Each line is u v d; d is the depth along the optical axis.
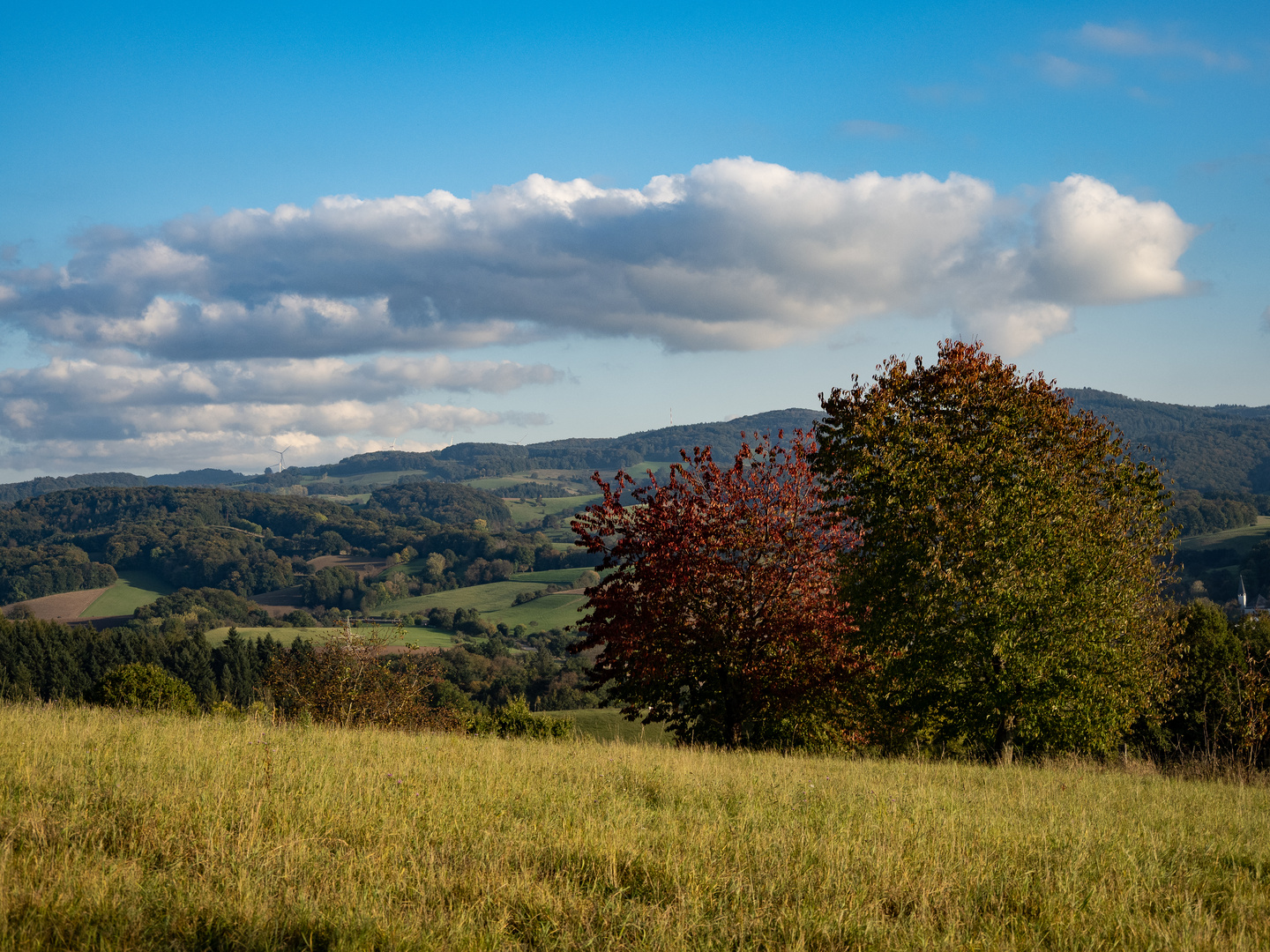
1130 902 5.04
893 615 18.31
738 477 18.86
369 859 4.84
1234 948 4.35
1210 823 7.91
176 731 9.37
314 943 3.80
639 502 18.81
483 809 6.39
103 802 5.71
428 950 3.71
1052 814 7.79
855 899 4.65
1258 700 16.69
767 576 17.91
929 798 8.30
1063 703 17.09
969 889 5.06
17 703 12.64
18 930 3.55
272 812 5.77
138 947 3.57
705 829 5.97
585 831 5.75
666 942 3.95
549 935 4.01
